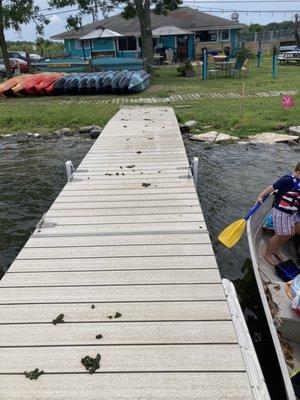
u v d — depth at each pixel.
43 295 2.94
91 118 11.70
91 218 4.29
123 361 2.29
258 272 3.20
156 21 32.56
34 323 2.62
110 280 3.11
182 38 30.95
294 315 3.06
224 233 4.09
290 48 32.03
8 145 10.00
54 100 15.89
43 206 6.12
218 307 2.75
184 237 3.79
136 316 2.68
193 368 2.23
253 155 8.35
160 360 2.29
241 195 6.37
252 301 3.74
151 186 5.24
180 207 4.52
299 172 3.95
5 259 4.70
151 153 6.89
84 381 2.15
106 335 2.50
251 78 19.42
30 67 21.41
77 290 2.99
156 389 2.10
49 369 2.24
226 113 11.55
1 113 13.11
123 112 11.63
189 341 2.43
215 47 31.58
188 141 9.62
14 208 6.07
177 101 14.05
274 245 4.04
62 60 24.06
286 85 16.45
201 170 7.60
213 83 18.28
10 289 3.02
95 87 16.44
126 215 4.35
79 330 2.55
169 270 3.23
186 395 2.06
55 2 19.94
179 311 2.72
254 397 2.03
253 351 2.34
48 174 7.66
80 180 5.59
